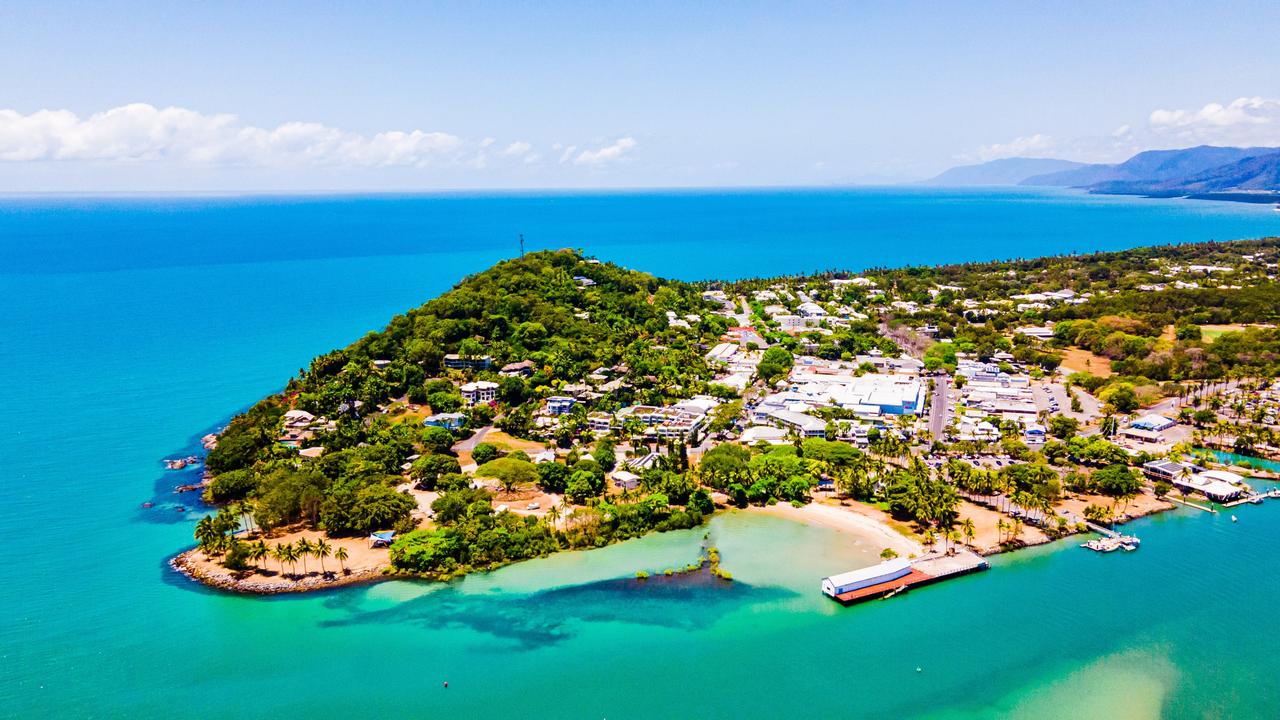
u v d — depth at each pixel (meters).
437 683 151.00
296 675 152.75
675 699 147.50
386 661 157.00
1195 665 157.38
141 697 146.25
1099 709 145.38
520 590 182.75
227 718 141.50
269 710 143.50
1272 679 153.25
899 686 151.38
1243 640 164.88
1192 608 175.88
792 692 149.50
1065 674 154.75
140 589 180.50
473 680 151.75
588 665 156.62
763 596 180.88
